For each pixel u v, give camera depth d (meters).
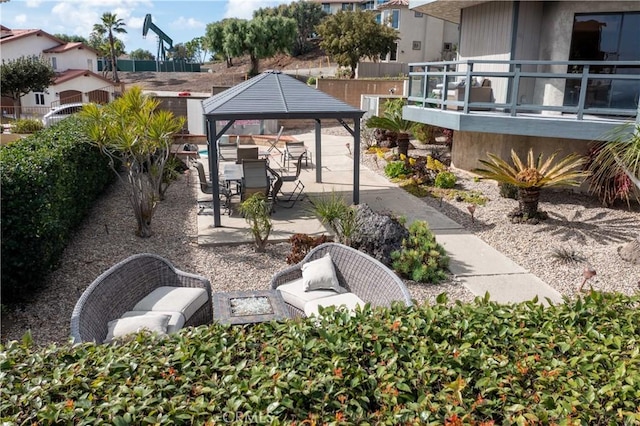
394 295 5.92
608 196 11.73
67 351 3.60
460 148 15.84
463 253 9.51
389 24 48.59
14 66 38.44
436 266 8.41
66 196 9.12
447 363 3.52
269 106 10.97
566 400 3.15
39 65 39.62
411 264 8.40
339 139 23.30
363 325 3.95
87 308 5.31
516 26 13.80
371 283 6.48
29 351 3.60
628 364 3.54
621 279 8.30
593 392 3.20
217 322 4.46
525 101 14.35
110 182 14.15
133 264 6.37
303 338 3.75
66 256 8.89
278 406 3.00
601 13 12.93
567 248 9.50
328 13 74.31
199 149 19.39
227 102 10.91
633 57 12.77
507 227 10.73
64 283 7.86
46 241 7.44
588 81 12.10
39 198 7.14
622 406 3.19
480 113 12.70
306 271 6.77
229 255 9.34
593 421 3.08
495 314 4.28
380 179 15.25
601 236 10.01
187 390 3.22
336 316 4.12
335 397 3.18
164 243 9.84
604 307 4.47
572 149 13.06
